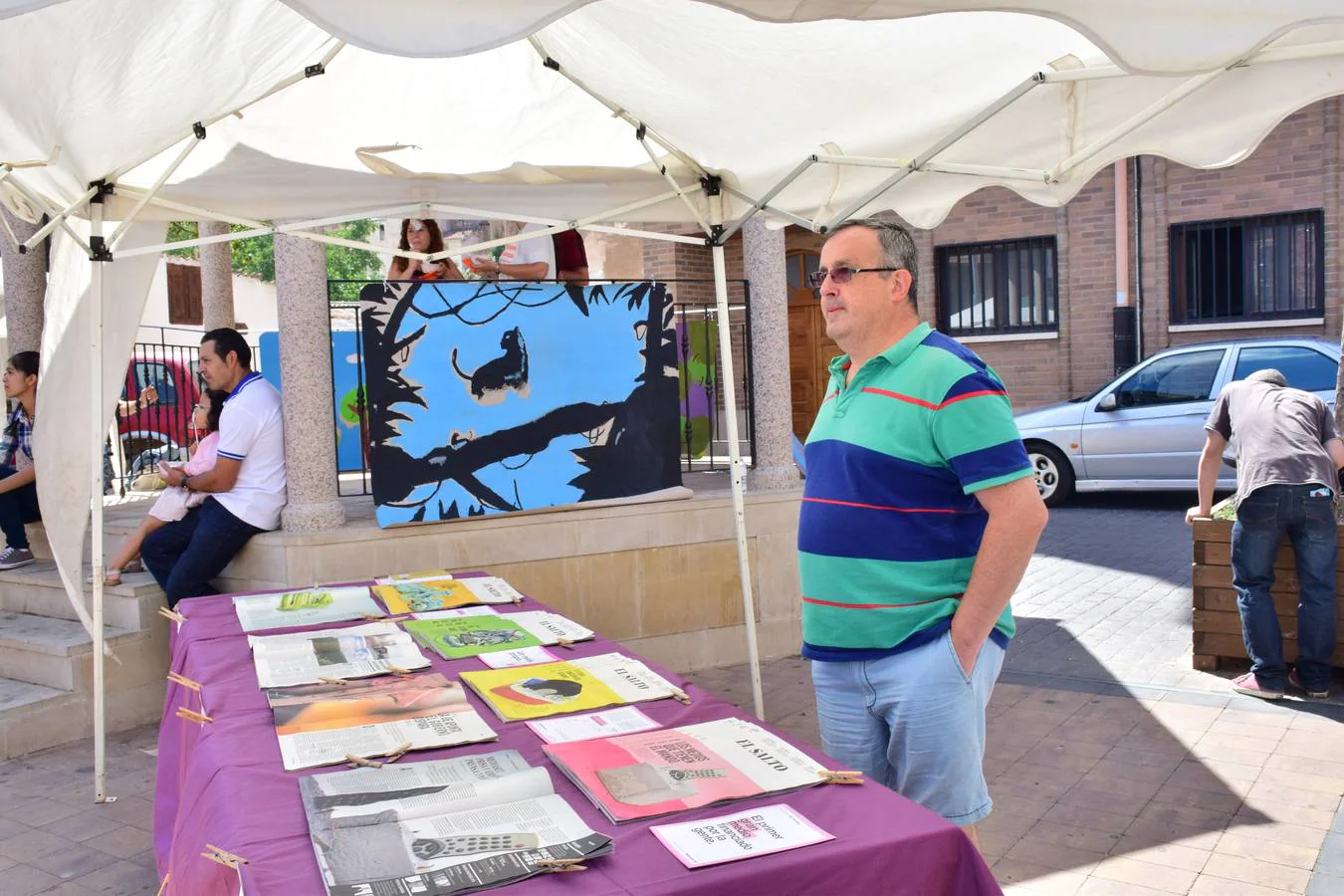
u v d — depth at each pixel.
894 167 3.68
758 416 6.34
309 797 2.11
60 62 3.00
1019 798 4.23
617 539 5.86
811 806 2.05
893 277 2.71
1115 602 7.33
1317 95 3.00
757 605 6.21
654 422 5.94
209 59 3.28
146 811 4.38
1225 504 6.07
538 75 4.11
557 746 2.38
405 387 5.43
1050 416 11.17
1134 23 2.36
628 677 3.00
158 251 4.36
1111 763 4.55
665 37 3.34
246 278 26.30
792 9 2.32
